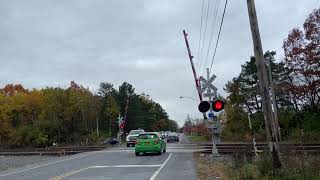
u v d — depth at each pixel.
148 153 35.38
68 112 101.56
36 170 24.17
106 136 104.50
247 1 16.17
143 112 139.00
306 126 55.97
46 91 107.25
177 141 70.00
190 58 35.38
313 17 56.03
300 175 13.80
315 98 59.25
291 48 57.78
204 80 28.20
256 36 15.91
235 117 68.75
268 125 15.45
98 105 105.94
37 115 105.31
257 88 69.62
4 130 101.81
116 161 28.22
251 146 28.73
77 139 96.50
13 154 51.00
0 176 21.70
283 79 63.91
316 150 30.16
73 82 109.25
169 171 20.78
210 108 28.25
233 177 16.59
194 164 24.52
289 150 21.75
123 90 134.88
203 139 76.38
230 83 71.94
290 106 64.44
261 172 15.41
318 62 56.12
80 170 22.61
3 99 104.81
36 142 94.94
